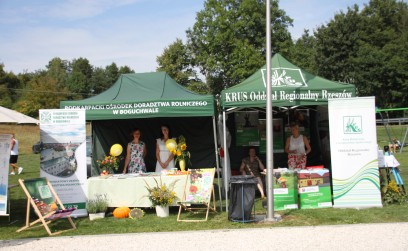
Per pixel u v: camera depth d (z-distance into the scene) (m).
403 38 44.62
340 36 44.38
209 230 6.89
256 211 8.40
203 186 8.08
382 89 43.81
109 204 8.48
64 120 8.48
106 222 7.86
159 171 9.34
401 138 31.14
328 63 44.72
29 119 9.22
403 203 8.57
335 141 8.47
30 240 6.59
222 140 10.37
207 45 42.72
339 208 8.30
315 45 46.91
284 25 42.38
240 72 38.78
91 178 8.62
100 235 6.79
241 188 7.46
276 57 9.52
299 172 8.54
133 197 8.43
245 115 11.55
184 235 6.63
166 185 8.35
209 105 8.50
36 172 17.69
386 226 6.73
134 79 10.06
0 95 67.38
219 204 9.45
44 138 8.39
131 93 9.52
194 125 11.21
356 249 5.48
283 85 8.71
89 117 8.78
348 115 8.41
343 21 44.84
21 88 72.88
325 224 7.06
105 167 9.63
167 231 6.98
